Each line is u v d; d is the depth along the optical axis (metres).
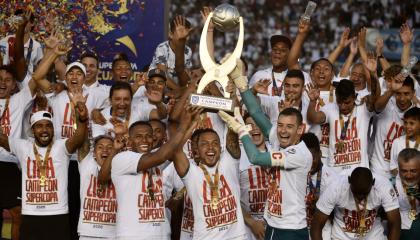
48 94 12.24
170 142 9.93
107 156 10.95
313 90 11.79
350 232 11.02
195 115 9.84
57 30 12.52
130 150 10.52
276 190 10.13
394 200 10.84
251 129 10.45
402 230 11.31
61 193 11.18
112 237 10.98
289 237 10.06
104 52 14.57
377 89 11.89
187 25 12.35
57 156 11.16
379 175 11.09
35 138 11.20
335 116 12.06
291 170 9.99
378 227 11.19
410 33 13.35
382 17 23.22
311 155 10.07
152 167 10.16
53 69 13.84
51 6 13.98
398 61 22.41
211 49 10.87
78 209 11.97
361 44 13.41
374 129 12.54
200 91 9.44
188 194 10.27
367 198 10.82
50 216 11.13
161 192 10.43
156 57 13.37
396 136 12.31
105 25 14.53
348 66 13.70
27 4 13.88
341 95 11.88
